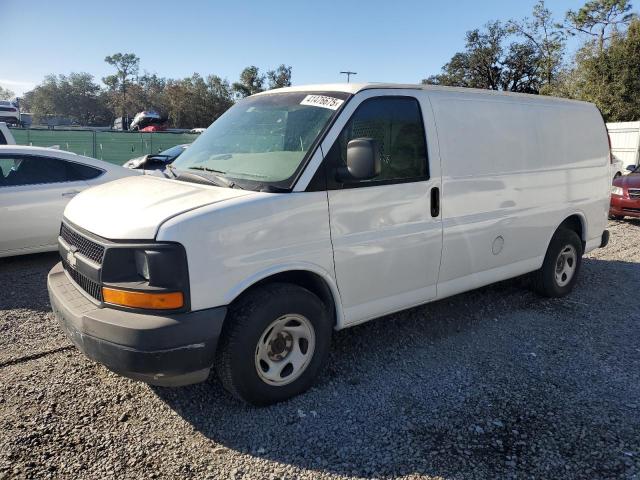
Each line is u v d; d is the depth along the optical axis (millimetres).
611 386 3812
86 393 3590
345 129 3641
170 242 2928
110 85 83688
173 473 2818
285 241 3344
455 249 4391
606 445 3100
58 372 3875
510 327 4922
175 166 4160
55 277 3727
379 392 3672
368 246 3770
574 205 5648
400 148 3969
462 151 4383
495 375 3959
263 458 2957
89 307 3158
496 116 4730
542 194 5199
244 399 3332
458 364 4133
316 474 2832
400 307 4117
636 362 4223
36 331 4602
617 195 10797
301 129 3695
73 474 2785
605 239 6324
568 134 5523
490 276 4820
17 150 6613
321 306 3557
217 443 3086
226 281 3107
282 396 3467
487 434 3199
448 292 4461
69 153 6992
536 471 2867
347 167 3508
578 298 5816
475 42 50781
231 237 3113
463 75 52969
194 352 2990
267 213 3254
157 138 30812
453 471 2861
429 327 4875
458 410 3459
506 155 4781
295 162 3512
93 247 3205
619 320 5160
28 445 3002
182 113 65938
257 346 3273
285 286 3400
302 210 3404
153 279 2936
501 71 50844
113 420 3289
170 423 3273
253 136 3951
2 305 5234
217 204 3146
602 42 37000
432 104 4223
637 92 29672
